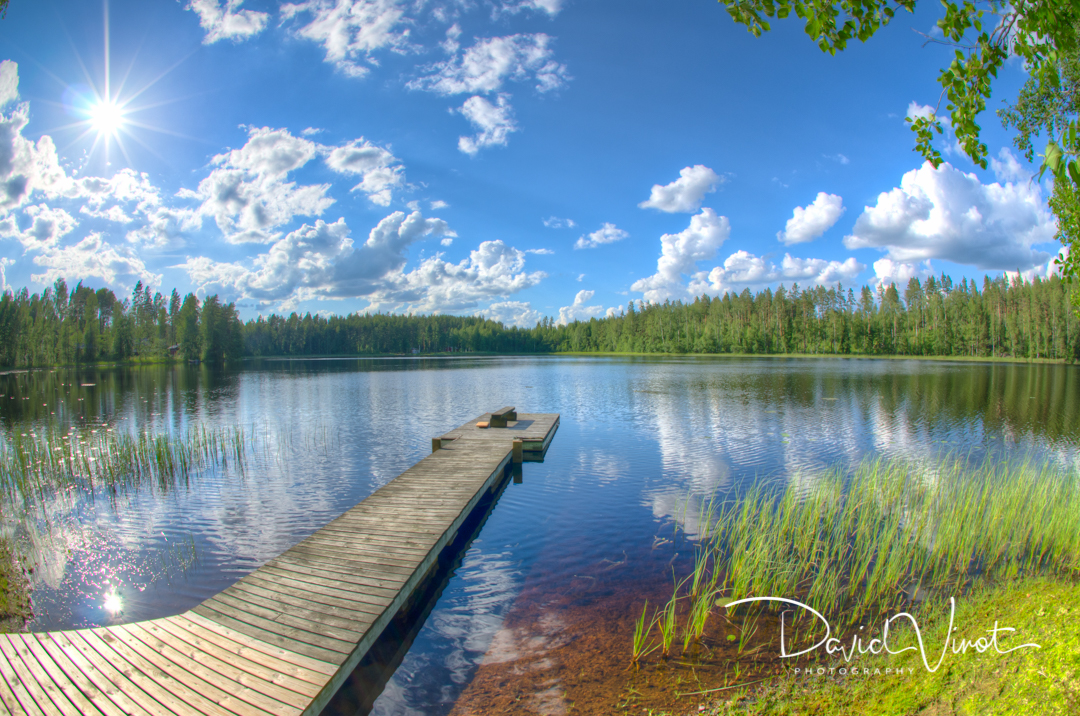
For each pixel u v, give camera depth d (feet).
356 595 20.49
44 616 22.76
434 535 26.73
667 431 64.95
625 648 19.22
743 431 64.54
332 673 15.81
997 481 37.09
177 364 275.39
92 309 278.67
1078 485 33.40
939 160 11.57
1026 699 11.64
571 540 30.48
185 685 15.20
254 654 16.74
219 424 73.36
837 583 23.43
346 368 227.20
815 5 9.84
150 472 46.70
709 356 329.52
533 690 17.08
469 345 500.74
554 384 132.67
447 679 18.01
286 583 21.50
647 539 30.27
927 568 24.56
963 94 10.55
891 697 13.98
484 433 58.65
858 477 40.37
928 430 63.98
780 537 28.73
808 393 104.68
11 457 51.57
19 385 140.77
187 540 31.30
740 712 14.98
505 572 26.45
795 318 347.15
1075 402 87.92
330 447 57.41
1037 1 9.37
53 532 32.63
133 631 18.01
